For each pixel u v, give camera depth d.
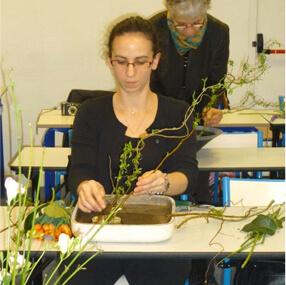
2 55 4.54
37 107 4.64
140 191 1.63
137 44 1.80
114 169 1.90
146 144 1.87
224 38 2.97
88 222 1.50
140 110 1.91
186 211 1.79
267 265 1.76
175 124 1.92
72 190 1.82
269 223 1.58
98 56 4.59
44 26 4.52
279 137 3.57
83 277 1.69
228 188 2.10
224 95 3.01
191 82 2.97
